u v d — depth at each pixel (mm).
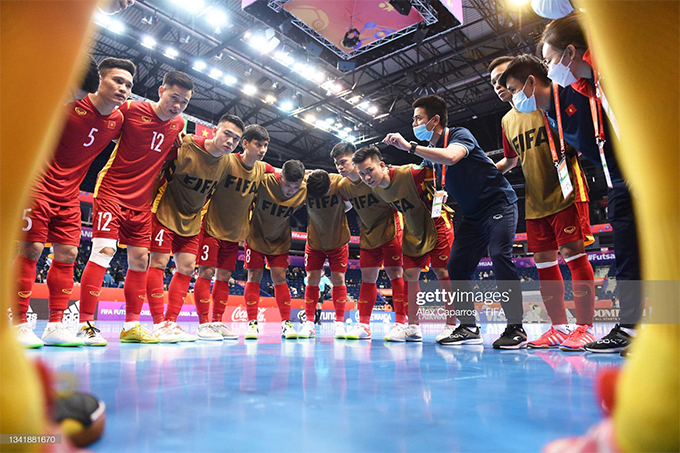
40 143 448
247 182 4094
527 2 12469
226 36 14547
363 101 18938
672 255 439
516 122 3141
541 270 3014
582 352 2516
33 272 2553
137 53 15711
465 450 625
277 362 1882
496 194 3287
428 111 3600
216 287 4289
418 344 3445
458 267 3512
